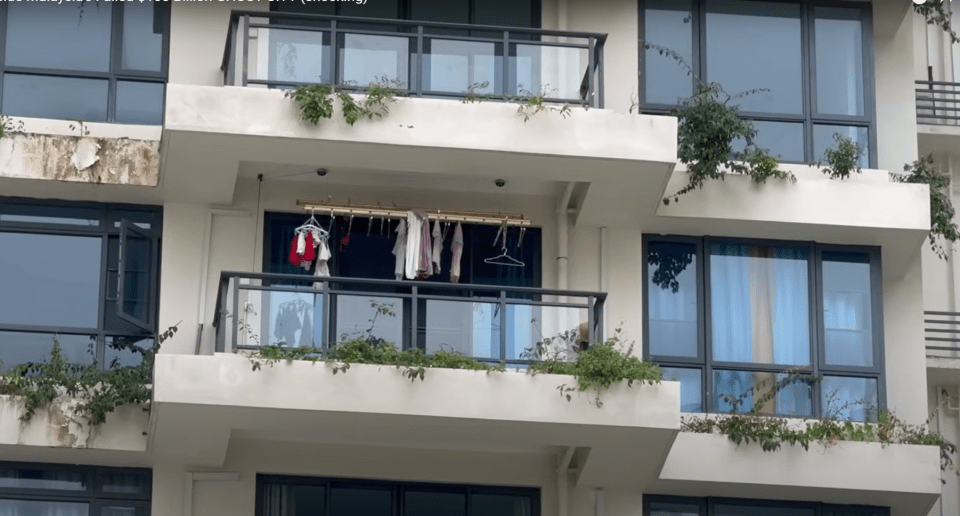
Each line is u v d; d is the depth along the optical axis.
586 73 23.58
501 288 22.44
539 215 24.25
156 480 22.67
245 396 21.30
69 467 22.59
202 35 24.14
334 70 23.12
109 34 23.98
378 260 24.00
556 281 24.00
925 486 23.12
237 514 22.77
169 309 23.16
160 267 23.31
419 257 23.45
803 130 24.67
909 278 25.11
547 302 22.59
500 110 22.72
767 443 22.94
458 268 23.64
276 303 22.11
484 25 23.78
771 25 24.98
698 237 24.31
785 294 24.25
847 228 24.00
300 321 22.11
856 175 24.42
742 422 23.03
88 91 23.77
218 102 22.20
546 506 23.39
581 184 23.64
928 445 23.28
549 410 21.75
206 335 23.11
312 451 23.11
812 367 23.94
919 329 24.91
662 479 22.94
